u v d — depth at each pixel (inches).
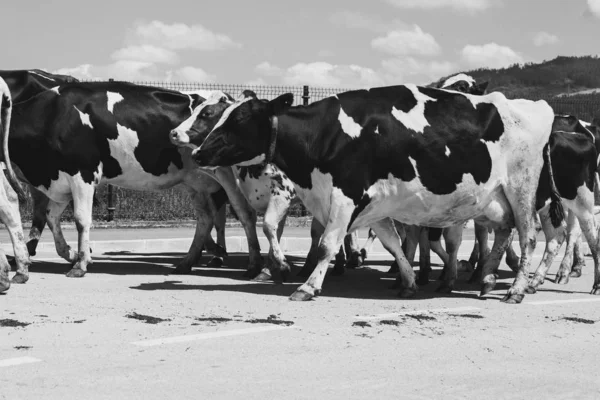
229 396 218.4
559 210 418.3
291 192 450.3
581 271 523.2
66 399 212.4
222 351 268.2
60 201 476.1
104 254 614.2
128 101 470.9
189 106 481.1
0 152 409.4
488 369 255.0
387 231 404.8
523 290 393.4
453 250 421.7
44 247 615.2
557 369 257.6
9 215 410.9
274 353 267.4
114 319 317.1
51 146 459.2
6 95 397.4
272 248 448.5
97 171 468.4
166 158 477.1
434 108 386.3
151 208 885.2
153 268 513.0
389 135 378.3
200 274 484.4
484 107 392.2
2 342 273.1
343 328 311.7
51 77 583.8
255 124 386.0
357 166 377.7
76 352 261.6
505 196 398.0
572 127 451.5
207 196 489.7
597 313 362.9
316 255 475.5
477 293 422.3
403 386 232.8
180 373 239.5
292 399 217.6
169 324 309.9
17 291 385.7
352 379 238.7
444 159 381.7
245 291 406.6
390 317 339.6
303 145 382.0
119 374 236.8
